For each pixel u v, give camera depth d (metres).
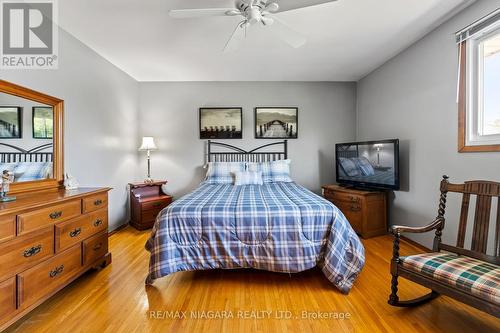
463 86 2.19
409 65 2.89
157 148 4.18
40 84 2.19
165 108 4.18
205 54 3.06
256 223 1.97
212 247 1.96
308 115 4.23
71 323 1.54
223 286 2.00
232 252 1.96
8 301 1.37
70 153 2.55
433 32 2.52
